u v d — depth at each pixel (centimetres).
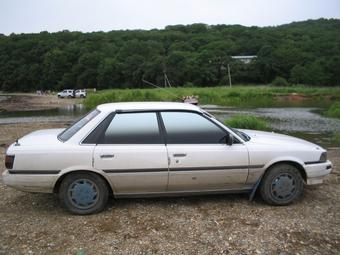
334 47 9344
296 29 12362
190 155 471
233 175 485
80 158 455
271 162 489
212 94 4897
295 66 8719
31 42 11675
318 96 5053
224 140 487
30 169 453
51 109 3594
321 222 443
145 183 470
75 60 10588
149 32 12988
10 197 543
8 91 11088
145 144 471
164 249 374
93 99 4012
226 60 9012
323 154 510
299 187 502
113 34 12731
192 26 14025
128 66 8562
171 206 496
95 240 395
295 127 1838
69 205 463
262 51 9425
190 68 8306
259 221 444
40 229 424
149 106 493
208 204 504
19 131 1513
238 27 13475
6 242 391
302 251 370
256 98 4872
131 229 422
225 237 400
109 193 489
